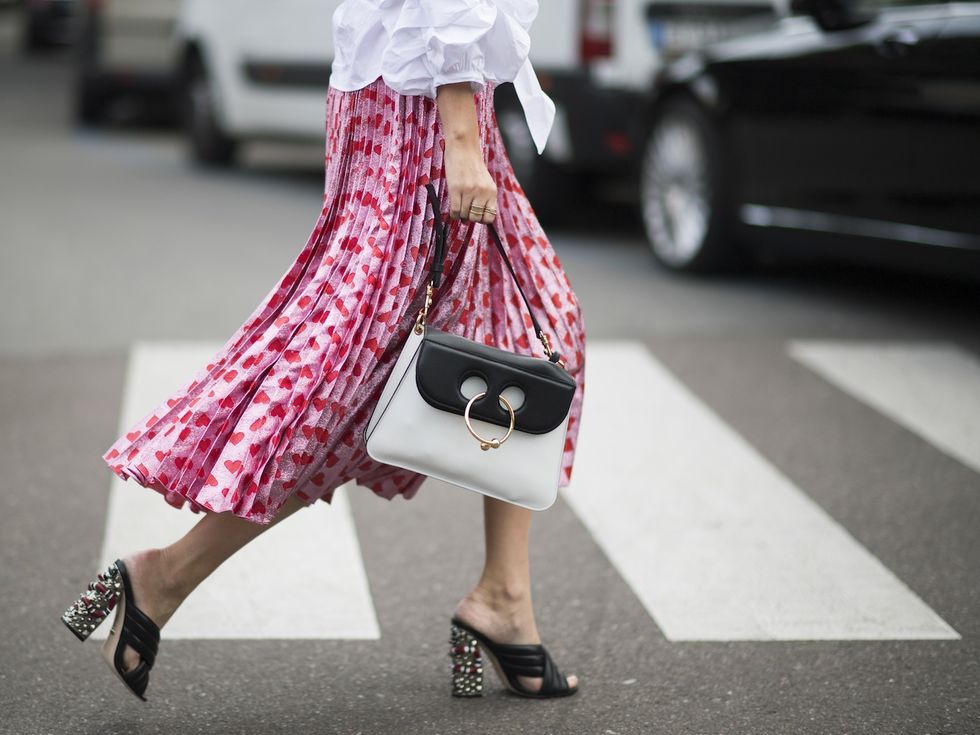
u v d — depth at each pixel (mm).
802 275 8906
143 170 13695
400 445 3025
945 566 4398
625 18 9523
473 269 3189
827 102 7656
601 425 5797
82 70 17109
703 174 8555
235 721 3350
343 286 3102
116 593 3191
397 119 3109
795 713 3422
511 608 3420
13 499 4887
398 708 3430
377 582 4230
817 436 5695
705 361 6785
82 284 8336
